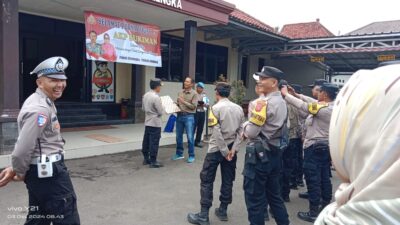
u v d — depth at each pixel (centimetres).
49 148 233
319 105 381
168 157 671
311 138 390
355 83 80
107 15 734
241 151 756
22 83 898
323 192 407
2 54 522
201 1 802
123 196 432
